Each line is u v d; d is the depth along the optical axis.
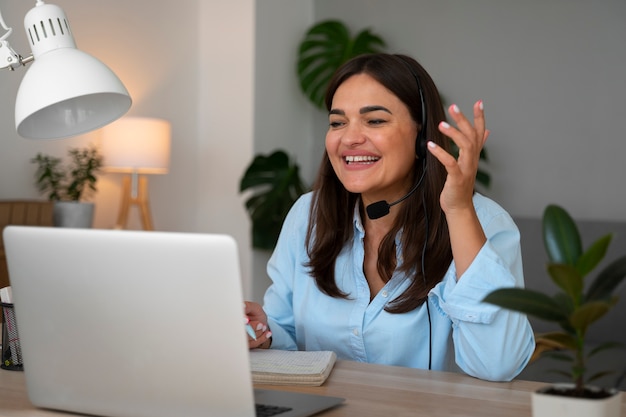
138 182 4.55
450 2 5.19
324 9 5.61
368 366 1.54
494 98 5.05
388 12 5.40
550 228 0.96
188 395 1.09
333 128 1.73
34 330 1.19
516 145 4.98
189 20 5.23
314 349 1.77
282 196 4.87
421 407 1.23
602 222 4.23
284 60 5.39
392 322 1.67
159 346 1.09
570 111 4.83
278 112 5.35
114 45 4.73
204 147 5.30
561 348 0.98
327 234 1.75
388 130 1.66
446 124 1.34
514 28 4.99
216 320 1.04
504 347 1.41
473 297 1.42
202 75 5.31
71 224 3.99
